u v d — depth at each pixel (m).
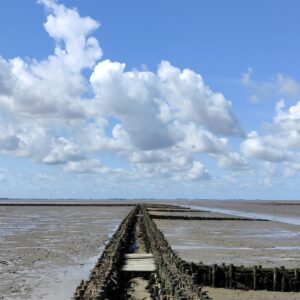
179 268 24.55
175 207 159.75
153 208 137.00
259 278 26.09
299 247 43.97
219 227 69.19
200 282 26.45
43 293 24.16
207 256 36.78
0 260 34.75
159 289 21.03
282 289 25.78
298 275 25.86
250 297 24.16
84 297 17.28
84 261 34.44
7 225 71.81
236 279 26.22
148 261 29.86
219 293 24.97
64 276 28.59
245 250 40.97
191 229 64.19
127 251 36.03
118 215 104.50
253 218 97.00
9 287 25.52
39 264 33.00
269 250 41.25
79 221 82.25
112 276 22.45
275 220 92.19
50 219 88.88
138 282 25.55
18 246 43.44
